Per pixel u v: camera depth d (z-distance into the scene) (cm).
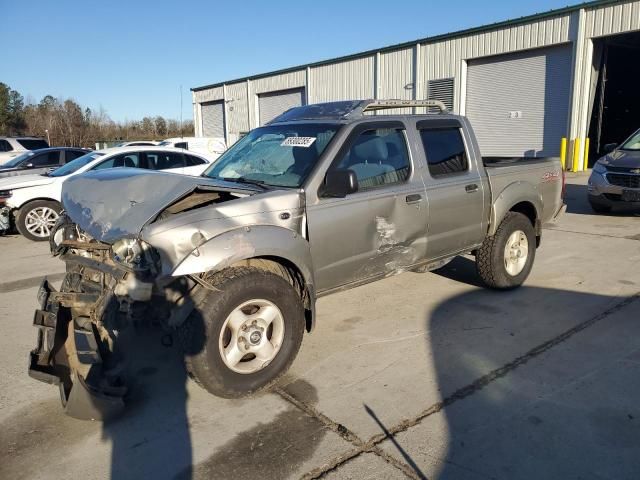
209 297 333
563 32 1828
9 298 593
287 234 363
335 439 307
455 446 296
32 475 283
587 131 1870
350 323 484
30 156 1355
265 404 349
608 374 374
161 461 292
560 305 515
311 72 2853
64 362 342
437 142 489
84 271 392
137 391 369
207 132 3941
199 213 335
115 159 1027
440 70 2252
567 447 293
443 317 492
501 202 531
